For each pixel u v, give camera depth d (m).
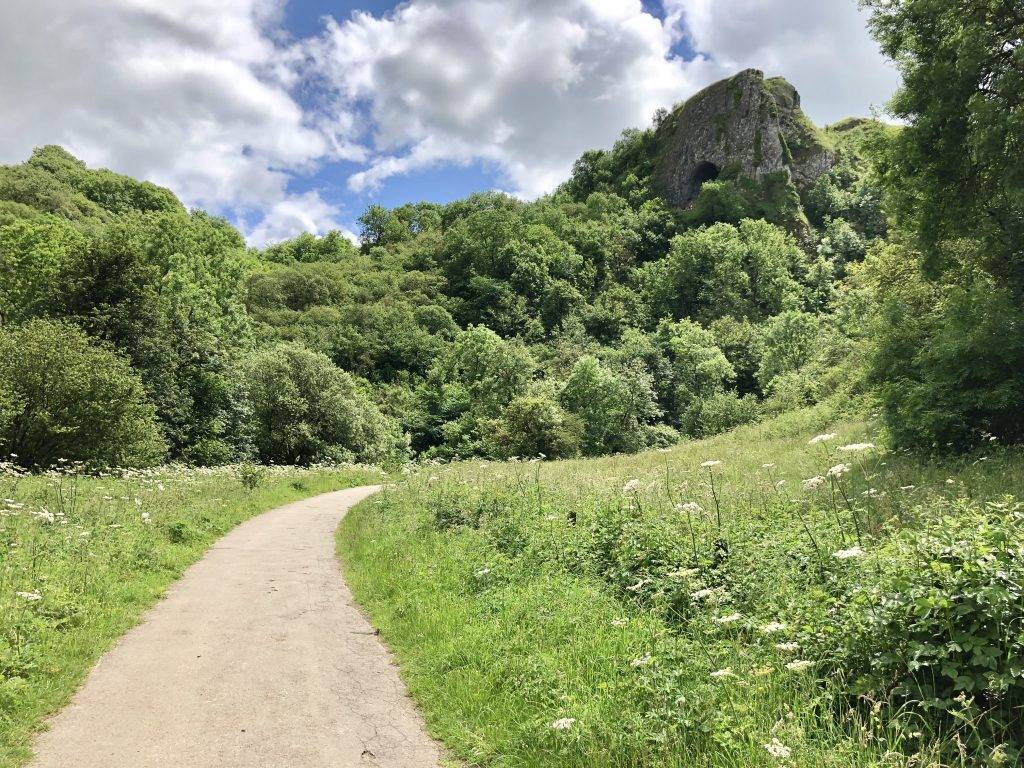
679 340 89.56
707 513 8.64
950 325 14.49
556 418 46.84
